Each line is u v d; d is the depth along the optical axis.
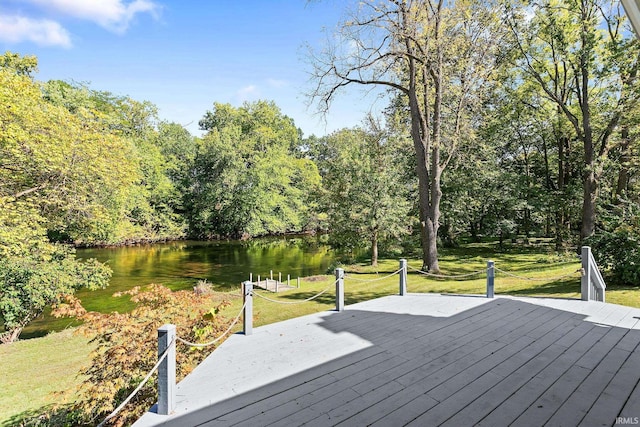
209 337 4.77
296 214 37.53
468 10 12.62
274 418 2.66
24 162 11.53
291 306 10.03
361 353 3.99
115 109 33.12
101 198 14.91
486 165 19.30
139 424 2.62
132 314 4.64
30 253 10.66
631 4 2.47
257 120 43.47
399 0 11.96
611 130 14.41
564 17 14.25
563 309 5.82
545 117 17.92
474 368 3.52
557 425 2.50
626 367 3.50
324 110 13.45
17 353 7.92
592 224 14.52
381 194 16.53
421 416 2.64
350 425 2.53
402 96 19.06
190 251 27.88
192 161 38.12
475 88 14.50
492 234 19.97
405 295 7.16
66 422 4.49
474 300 6.60
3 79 10.82
